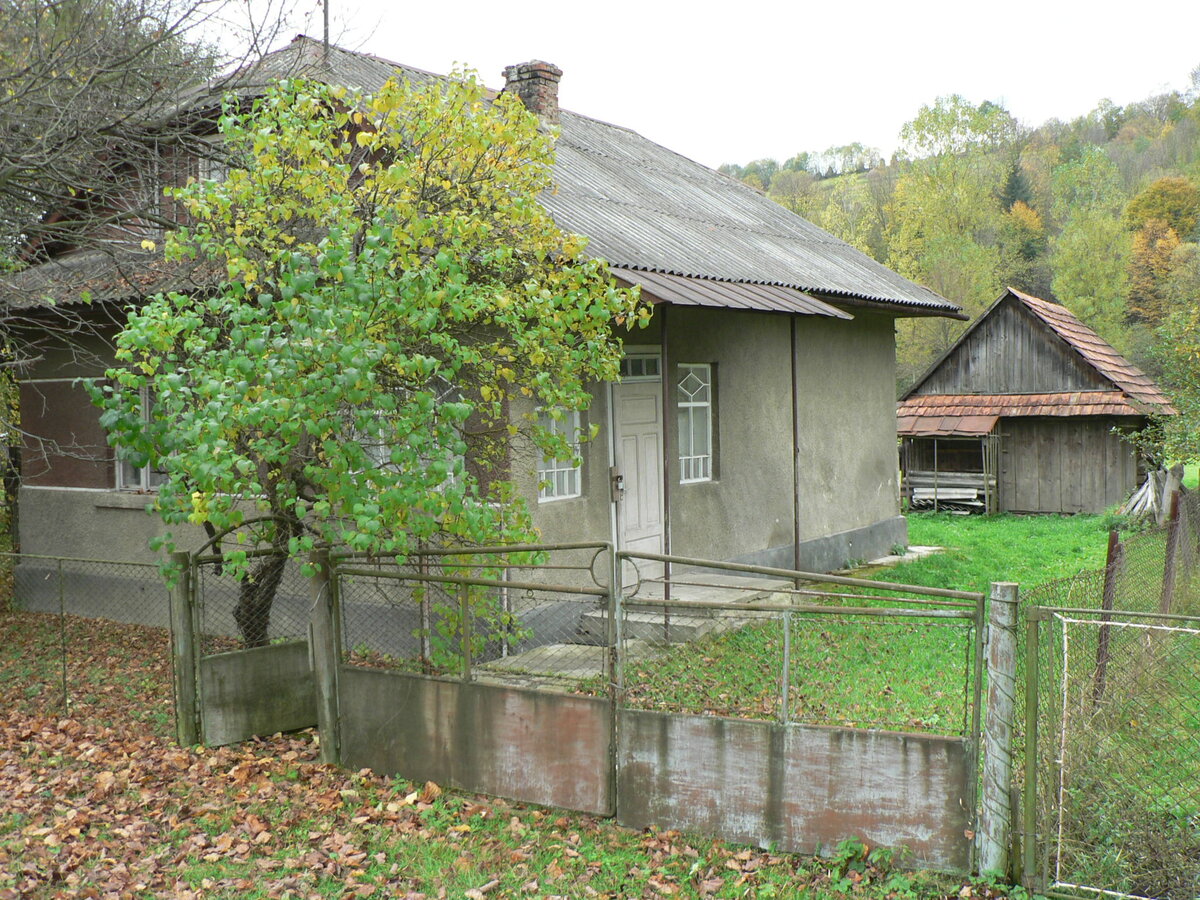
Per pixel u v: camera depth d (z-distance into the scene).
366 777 6.65
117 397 6.30
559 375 7.37
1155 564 8.84
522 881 5.26
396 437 6.26
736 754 5.58
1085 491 23.56
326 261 6.06
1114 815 5.05
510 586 6.25
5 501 15.26
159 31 9.52
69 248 12.38
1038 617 4.89
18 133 9.22
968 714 5.36
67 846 5.62
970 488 24.70
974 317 42.44
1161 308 41.53
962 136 45.69
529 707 6.19
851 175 62.78
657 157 17.08
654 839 5.68
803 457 13.69
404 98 7.28
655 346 10.88
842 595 5.53
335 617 6.93
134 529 11.85
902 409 25.58
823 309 10.78
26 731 7.76
